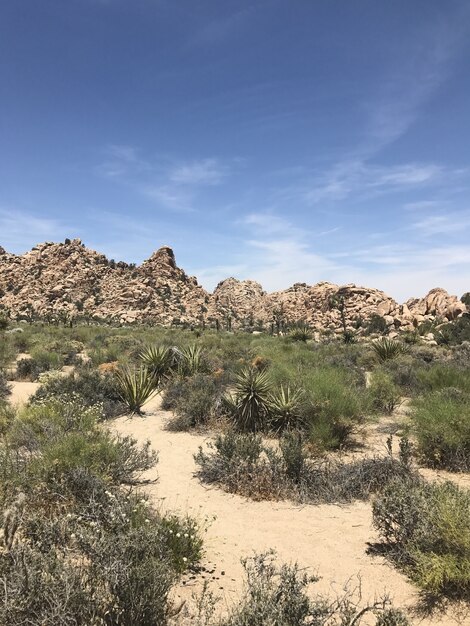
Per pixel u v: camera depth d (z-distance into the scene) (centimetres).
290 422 1048
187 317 14488
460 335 4441
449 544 470
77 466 614
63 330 4850
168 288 16538
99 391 1373
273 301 17475
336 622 382
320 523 627
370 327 6725
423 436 874
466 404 952
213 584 461
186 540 498
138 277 17000
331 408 991
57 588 336
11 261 17238
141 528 428
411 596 446
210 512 658
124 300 14788
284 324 7806
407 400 1416
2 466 605
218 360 2122
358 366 2095
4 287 15675
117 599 349
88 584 369
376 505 564
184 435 1091
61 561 377
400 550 517
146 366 1681
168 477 802
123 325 10238
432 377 1527
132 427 1167
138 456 821
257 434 1035
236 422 1098
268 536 586
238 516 649
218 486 764
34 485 579
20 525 484
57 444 675
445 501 508
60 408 1003
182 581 465
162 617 361
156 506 657
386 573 493
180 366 1714
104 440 752
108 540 387
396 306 9494
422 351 2823
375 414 1174
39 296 14862
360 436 1055
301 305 13400
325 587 461
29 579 331
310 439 969
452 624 402
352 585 466
